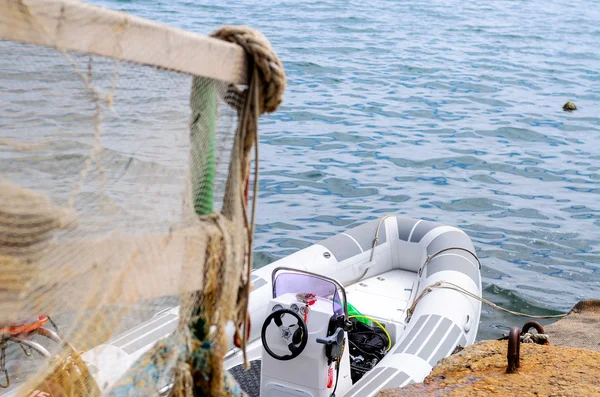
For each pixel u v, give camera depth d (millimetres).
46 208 1224
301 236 8375
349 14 25672
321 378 4074
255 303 5340
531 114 14578
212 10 23953
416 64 18594
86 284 1294
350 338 5047
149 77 1355
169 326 1774
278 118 13219
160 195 1425
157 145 1403
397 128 13109
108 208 1330
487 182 10594
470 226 8938
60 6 1127
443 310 5461
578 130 13641
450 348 4996
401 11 27516
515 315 6676
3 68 1220
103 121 1316
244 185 1629
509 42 22812
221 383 1655
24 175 1265
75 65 1251
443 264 6371
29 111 1252
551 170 11250
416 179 10578
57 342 1576
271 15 24172
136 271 1377
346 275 6535
